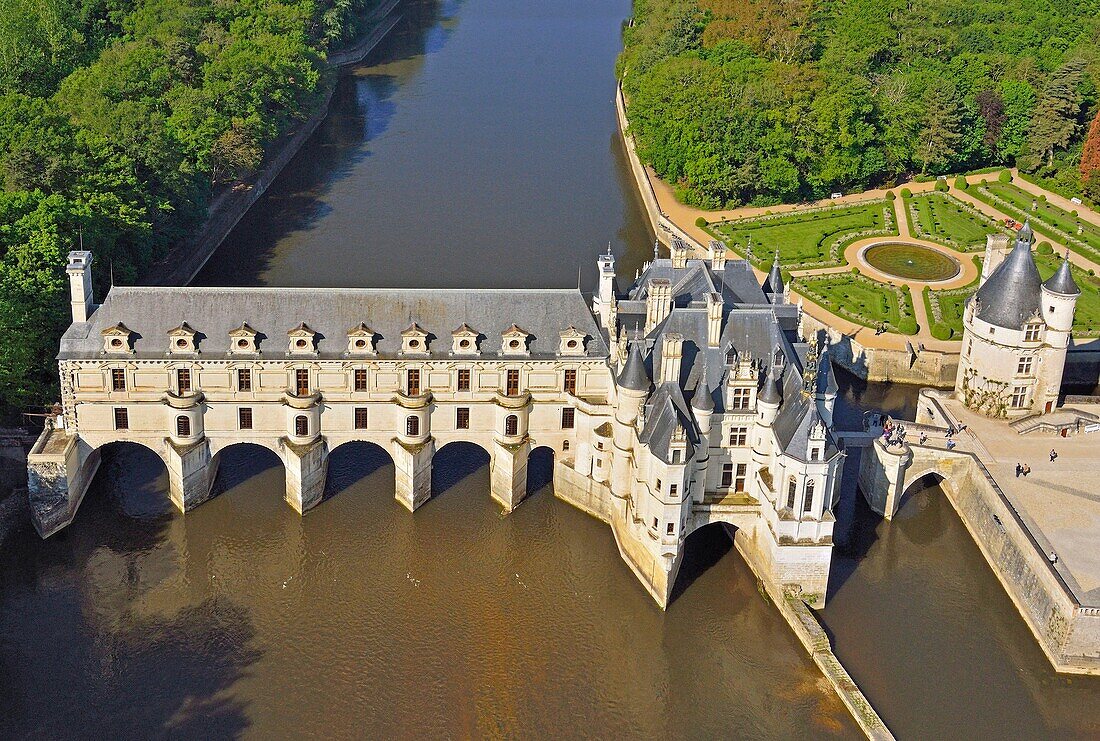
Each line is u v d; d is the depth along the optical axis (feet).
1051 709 646.33
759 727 629.92
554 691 648.38
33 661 650.84
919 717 636.07
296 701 632.38
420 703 635.66
